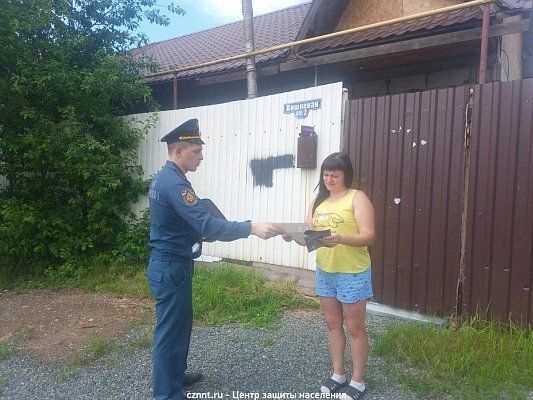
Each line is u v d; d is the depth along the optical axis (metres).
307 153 5.00
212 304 4.74
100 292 5.50
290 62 7.18
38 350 3.84
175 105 6.99
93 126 6.81
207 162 6.20
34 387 3.22
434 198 4.27
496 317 3.94
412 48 6.14
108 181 6.30
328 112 4.98
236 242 5.89
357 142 4.77
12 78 5.99
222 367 3.49
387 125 4.56
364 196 2.96
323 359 3.62
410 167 4.41
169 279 2.85
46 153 6.19
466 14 5.69
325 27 7.52
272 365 3.52
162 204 2.86
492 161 3.95
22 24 6.02
